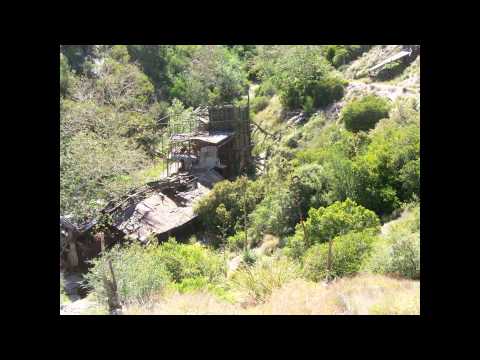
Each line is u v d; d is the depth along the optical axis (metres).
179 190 33.91
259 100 53.50
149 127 45.22
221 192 30.59
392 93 39.16
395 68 43.19
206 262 20.88
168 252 20.81
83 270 26.62
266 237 26.39
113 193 30.22
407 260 15.68
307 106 45.41
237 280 16.67
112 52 56.09
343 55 50.59
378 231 20.73
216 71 59.00
